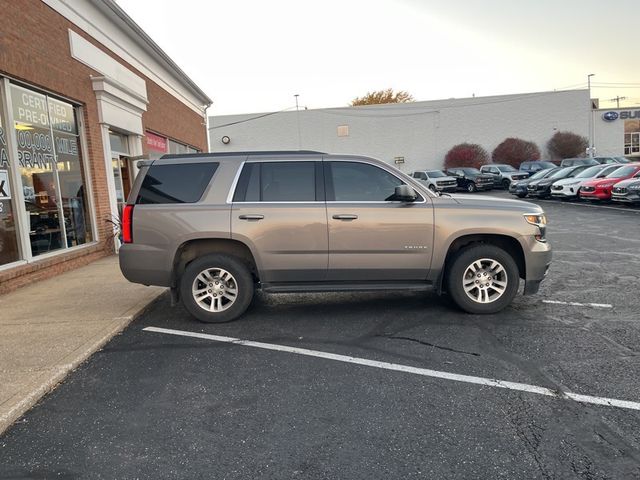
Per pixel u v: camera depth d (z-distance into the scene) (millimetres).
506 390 3812
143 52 14117
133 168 13125
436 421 3381
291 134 44000
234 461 2979
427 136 43062
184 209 5570
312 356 4633
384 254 5613
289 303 6582
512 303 6246
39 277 8188
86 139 10398
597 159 31828
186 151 19922
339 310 6176
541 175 25594
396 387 3924
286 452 3059
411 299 6641
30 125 8508
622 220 14695
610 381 3916
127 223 5664
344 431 3285
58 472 2900
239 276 5648
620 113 43500
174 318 6027
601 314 5699
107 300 6738
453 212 5621
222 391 3932
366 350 4750
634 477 2727
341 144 43875
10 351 4766
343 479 2783
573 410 3473
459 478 2758
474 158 41031
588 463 2859
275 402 3721
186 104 19547
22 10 8047
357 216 5559
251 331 5426
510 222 5617
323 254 5598
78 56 9914
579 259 9094
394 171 5766
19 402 3639
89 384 4129
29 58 8211
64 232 9430
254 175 5723
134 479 2822
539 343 4801
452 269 5676
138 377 4246
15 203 7945
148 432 3334
